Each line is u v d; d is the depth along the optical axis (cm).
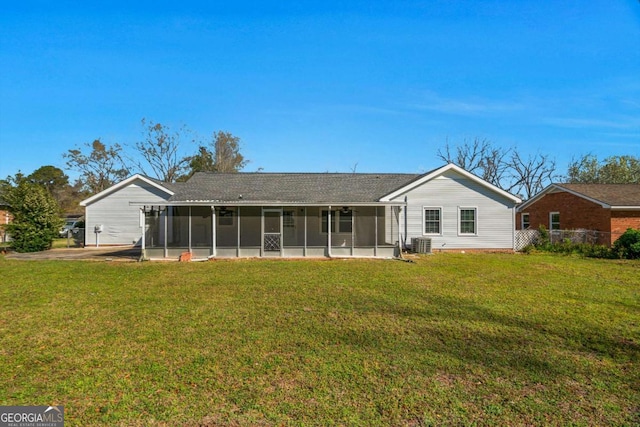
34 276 1222
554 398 443
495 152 4562
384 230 1894
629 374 507
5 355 561
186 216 1809
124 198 2342
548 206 2606
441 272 1328
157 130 4538
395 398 438
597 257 1805
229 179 2236
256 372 503
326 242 1892
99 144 4556
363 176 2403
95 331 669
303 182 2217
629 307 848
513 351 583
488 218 2059
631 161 4297
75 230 2714
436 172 2022
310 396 441
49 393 447
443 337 642
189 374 496
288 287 1048
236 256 1755
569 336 653
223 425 384
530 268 1438
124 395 442
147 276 1228
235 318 747
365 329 682
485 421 395
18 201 2136
